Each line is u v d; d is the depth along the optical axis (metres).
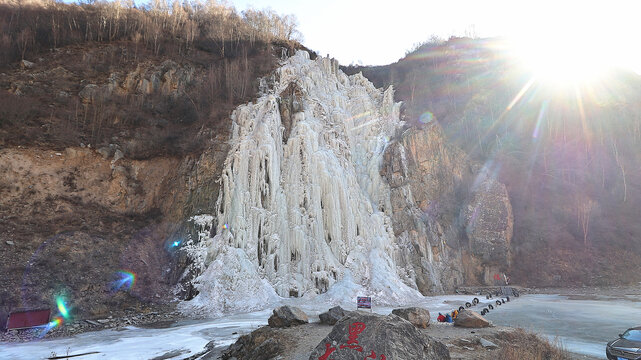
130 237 26.23
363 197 37.72
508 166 46.44
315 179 33.62
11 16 38.72
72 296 20.42
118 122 31.34
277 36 61.38
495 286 37.19
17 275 19.81
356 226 34.62
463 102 50.50
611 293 33.75
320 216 32.41
